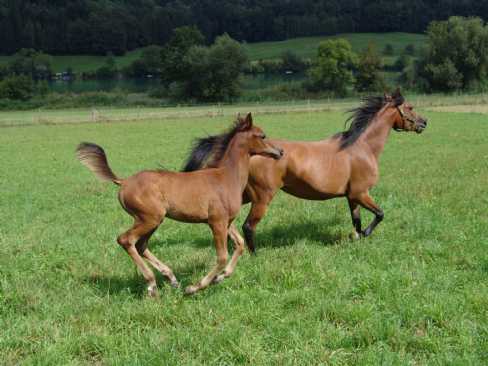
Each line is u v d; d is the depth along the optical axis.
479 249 7.66
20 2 131.25
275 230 9.39
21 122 40.59
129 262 7.70
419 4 140.25
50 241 8.77
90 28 126.12
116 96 75.12
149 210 6.14
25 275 7.01
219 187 6.37
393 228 9.20
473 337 5.11
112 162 20.11
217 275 6.45
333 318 5.69
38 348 5.09
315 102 62.97
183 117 43.41
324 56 79.56
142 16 137.00
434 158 18.62
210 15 142.50
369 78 79.81
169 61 78.19
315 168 8.20
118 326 5.52
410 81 76.44
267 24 141.50
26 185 15.34
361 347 5.09
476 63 71.69
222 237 6.39
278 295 6.20
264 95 78.44
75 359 4.89
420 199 11.38
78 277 7.05
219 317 5.68
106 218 10.72
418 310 5.64
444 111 42.31
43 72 108.88
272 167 7.99
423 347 5.05
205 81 75.62
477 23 73.06
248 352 4.88
